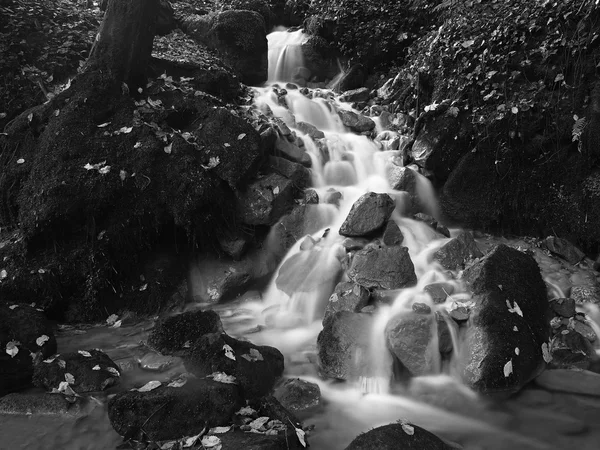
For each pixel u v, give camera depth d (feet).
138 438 11.98
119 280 19.62
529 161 23.43
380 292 17.66
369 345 15.31
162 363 15.25
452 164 25.04
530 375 14.64
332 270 19.36
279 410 12.56
